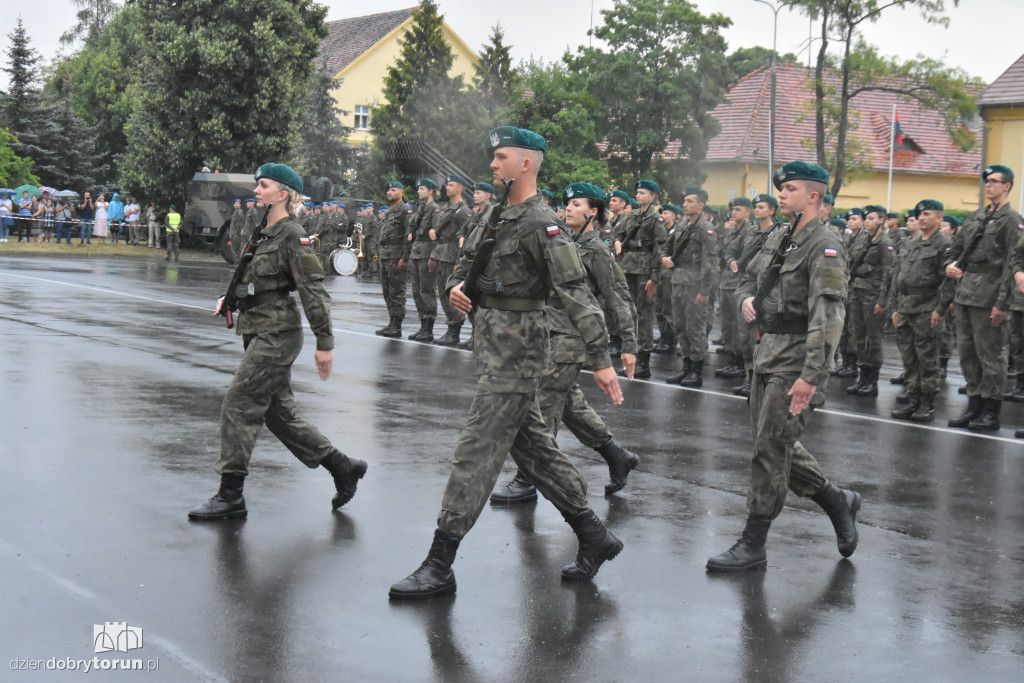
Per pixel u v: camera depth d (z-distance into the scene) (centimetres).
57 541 534
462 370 1191
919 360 1016
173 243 3147
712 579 521
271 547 541
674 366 1391
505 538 578
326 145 4647
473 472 480
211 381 1034
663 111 3209
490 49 3600
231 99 3403
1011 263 937
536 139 483
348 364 1207
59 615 440
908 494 707
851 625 465
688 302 1189
